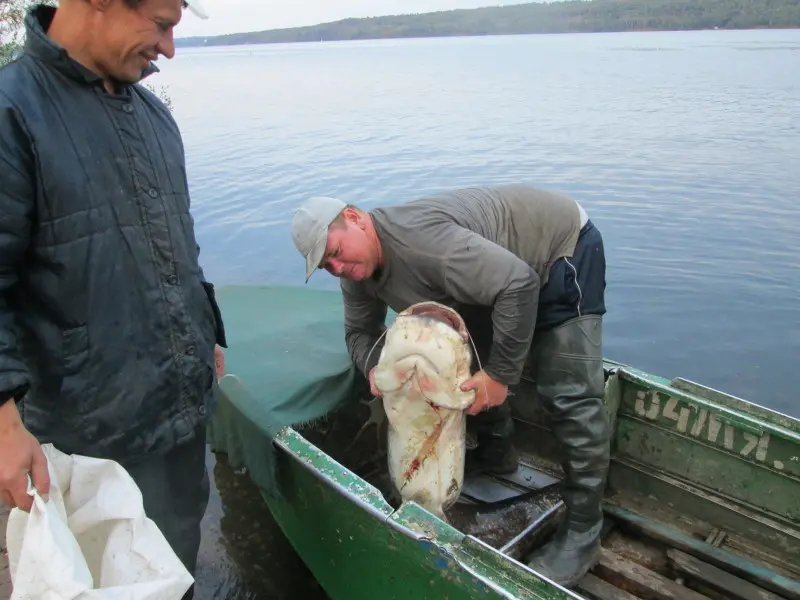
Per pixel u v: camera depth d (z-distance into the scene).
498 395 2.40
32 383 1.85
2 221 1.58
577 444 2.63
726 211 9.86
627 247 8.67
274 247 9.01
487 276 2.23
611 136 15.98
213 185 12.06
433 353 2.30
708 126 16.91
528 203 2.59
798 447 2.56
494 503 3.02
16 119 1.59
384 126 18.83
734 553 2.72
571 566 2.60
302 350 3.32
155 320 1.91
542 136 16.39
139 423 1.93
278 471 2.75
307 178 12.44
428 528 2.17
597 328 2.62
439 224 2.34
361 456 3.25
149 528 1.67
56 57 1.67
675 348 6.53
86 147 1.72
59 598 1.41
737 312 7.08
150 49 1.75
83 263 1.74
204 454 2.25
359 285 2.69
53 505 1.58
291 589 3.23
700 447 2.82
